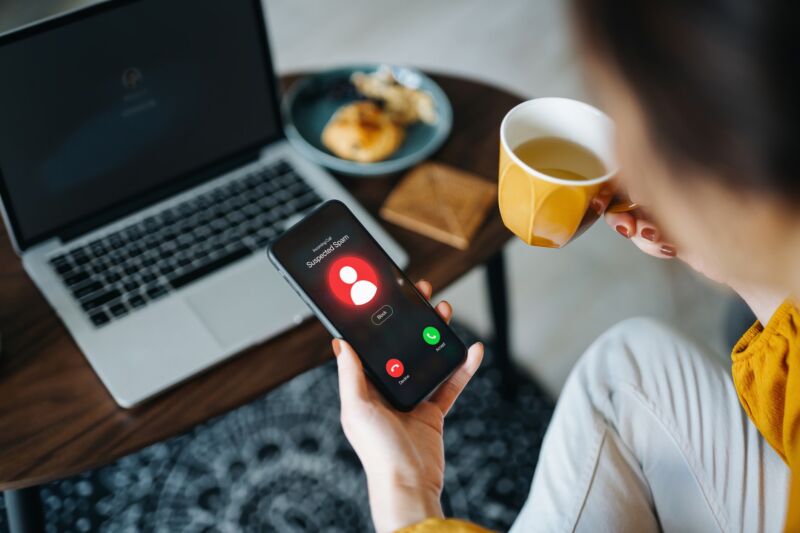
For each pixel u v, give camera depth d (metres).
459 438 1.41
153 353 0.86
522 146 0.65
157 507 1.32
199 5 0.93
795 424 0.65
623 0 0.29
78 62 0.88
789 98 0.27
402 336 0.72
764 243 0.33
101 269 0.94
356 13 2.36
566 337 1.62
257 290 0.92
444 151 1.10
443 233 0.98
